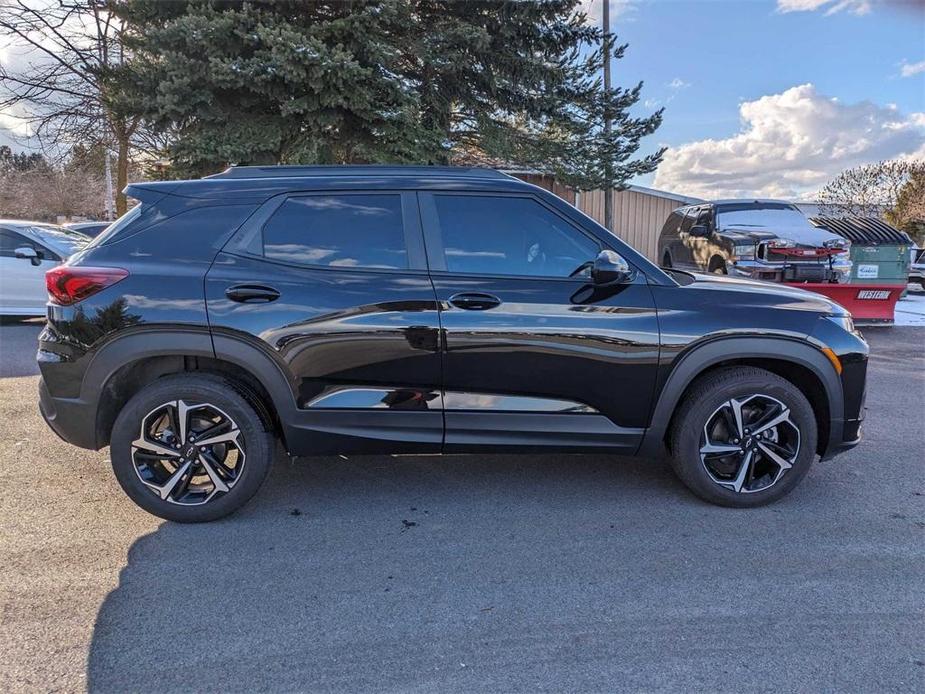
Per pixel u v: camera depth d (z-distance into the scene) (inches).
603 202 786.8
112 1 460.8
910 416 214.7
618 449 135.5
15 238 356.8
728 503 139.3
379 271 129.0
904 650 92.7
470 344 127.6
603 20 683.4
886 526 132.2
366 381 128.4
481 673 87.7
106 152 702.5
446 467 163.8
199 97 407.8
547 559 118.5
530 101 511.5
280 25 399.9
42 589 106.4
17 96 627.8
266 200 130.6
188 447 128.7
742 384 134.1
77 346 124.3
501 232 132.6
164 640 94.0
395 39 456.4
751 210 443.8
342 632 96.5
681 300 132.8
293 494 147.2
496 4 469.1
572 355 129.3
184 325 124.0
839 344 135.0
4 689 83.2
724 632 96.8
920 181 1193.4
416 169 137.5
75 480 151.5
